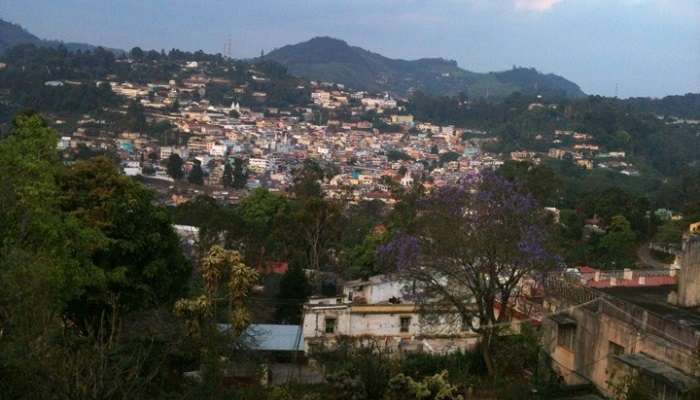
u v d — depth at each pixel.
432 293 22.88
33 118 19.00
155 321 17.89
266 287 35.66
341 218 51.97
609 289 20.23
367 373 18.78
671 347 15.21
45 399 10.43
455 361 21.61
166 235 24.69
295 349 25.20
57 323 13.66
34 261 13.31
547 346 19.86
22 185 17.06
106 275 20.59
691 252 17.94
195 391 14.66
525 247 20.70
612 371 16.22
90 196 22.34
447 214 21.78
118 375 11.09
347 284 31.94
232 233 45.38
